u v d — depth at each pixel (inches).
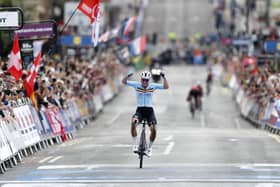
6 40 3085.6
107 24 7608.3
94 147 2450.8
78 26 4680.1
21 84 2598.4
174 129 3585.1
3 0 4062.5
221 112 4621.1
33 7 5290.4
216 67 7273.6
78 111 3577.8
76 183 1665.8
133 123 1899.6
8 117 2124.8
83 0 2896.2
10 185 1664.6
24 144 2285.9
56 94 3009.4
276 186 1600.6
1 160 1927.9
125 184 1635.1
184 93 5713.6
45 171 1891.0
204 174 1774.1
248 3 5561.0
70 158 2155.5
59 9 5703.7
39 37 2763.3
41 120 2603.3
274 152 2240.4
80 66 3905.0
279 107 3112.7
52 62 3221.0
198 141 2596.0
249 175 1756.9
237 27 7588.6
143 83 1913.1
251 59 4857.3
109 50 5728.3
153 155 2159.2
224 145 2448.3
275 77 3472.0
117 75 5777.6
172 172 1809.8
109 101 5103.3
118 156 2162.9
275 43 4033.0
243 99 4483.3
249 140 2645.2
